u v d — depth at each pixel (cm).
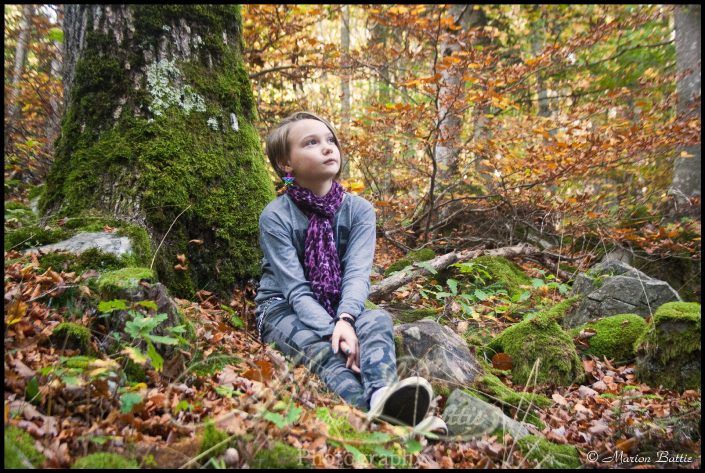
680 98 653
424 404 164
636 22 507
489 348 265
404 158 579
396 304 352
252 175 290
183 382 174
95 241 222
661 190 644
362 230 237
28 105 540
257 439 139
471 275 408
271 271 238
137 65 264
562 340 249
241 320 253
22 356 154
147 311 182
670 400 218
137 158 253
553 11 813
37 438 128
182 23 276
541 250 515
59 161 267
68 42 281
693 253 495
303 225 233
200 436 139
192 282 256
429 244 548
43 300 188
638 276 326
